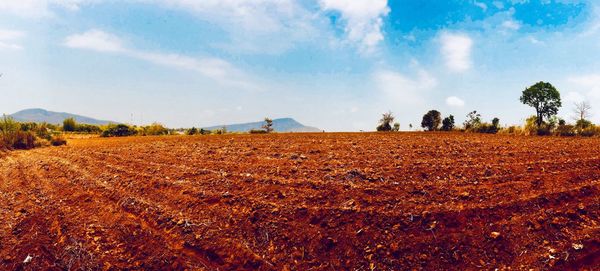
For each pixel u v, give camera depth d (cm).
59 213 533
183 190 593
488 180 591
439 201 504
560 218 449
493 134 1609
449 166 689
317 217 473
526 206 480
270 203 518
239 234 452
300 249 421
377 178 611
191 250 426
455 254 399
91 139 1739
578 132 1549
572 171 633
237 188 591
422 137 1322
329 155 845
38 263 399
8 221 509
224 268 396
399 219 459
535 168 663
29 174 805
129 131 2208
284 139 1272
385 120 2962
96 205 563
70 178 732
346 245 421
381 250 410
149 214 514
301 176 643
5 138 1330
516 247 403
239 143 1164
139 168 775
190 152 977
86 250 423
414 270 382
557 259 378
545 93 3159
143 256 416
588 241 401
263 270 392
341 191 550
